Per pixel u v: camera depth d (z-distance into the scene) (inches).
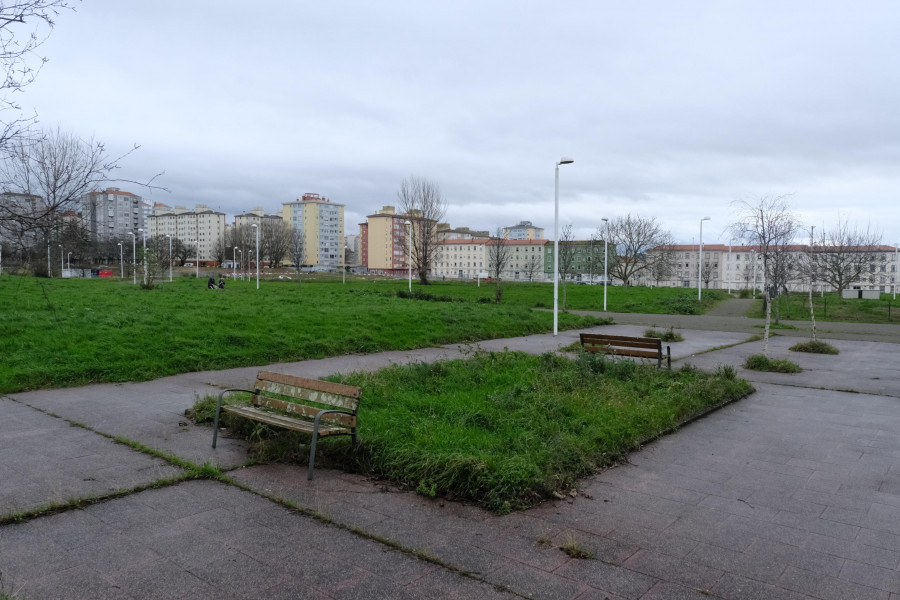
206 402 322.7
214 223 6018.7
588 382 382.9
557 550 171.2
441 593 146.2
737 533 185.3
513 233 6220.5
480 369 425.4
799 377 502.9
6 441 268.2
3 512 188.4
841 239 2053.4
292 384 263.7
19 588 144.5
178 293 1166.3
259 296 1192.2
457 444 242.5
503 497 204.4
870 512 204.1
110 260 3171.8
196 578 151.5
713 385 389.1
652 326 1014.4
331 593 145.1
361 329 677.3
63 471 228.5
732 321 1182.3
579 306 1569.9
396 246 5339.6
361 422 271.9
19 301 775.7
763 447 283.6
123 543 170.4
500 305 1268.5
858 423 335.9
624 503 209.3
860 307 1553.9
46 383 389.7
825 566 164.4
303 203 6205.7
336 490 215.3
